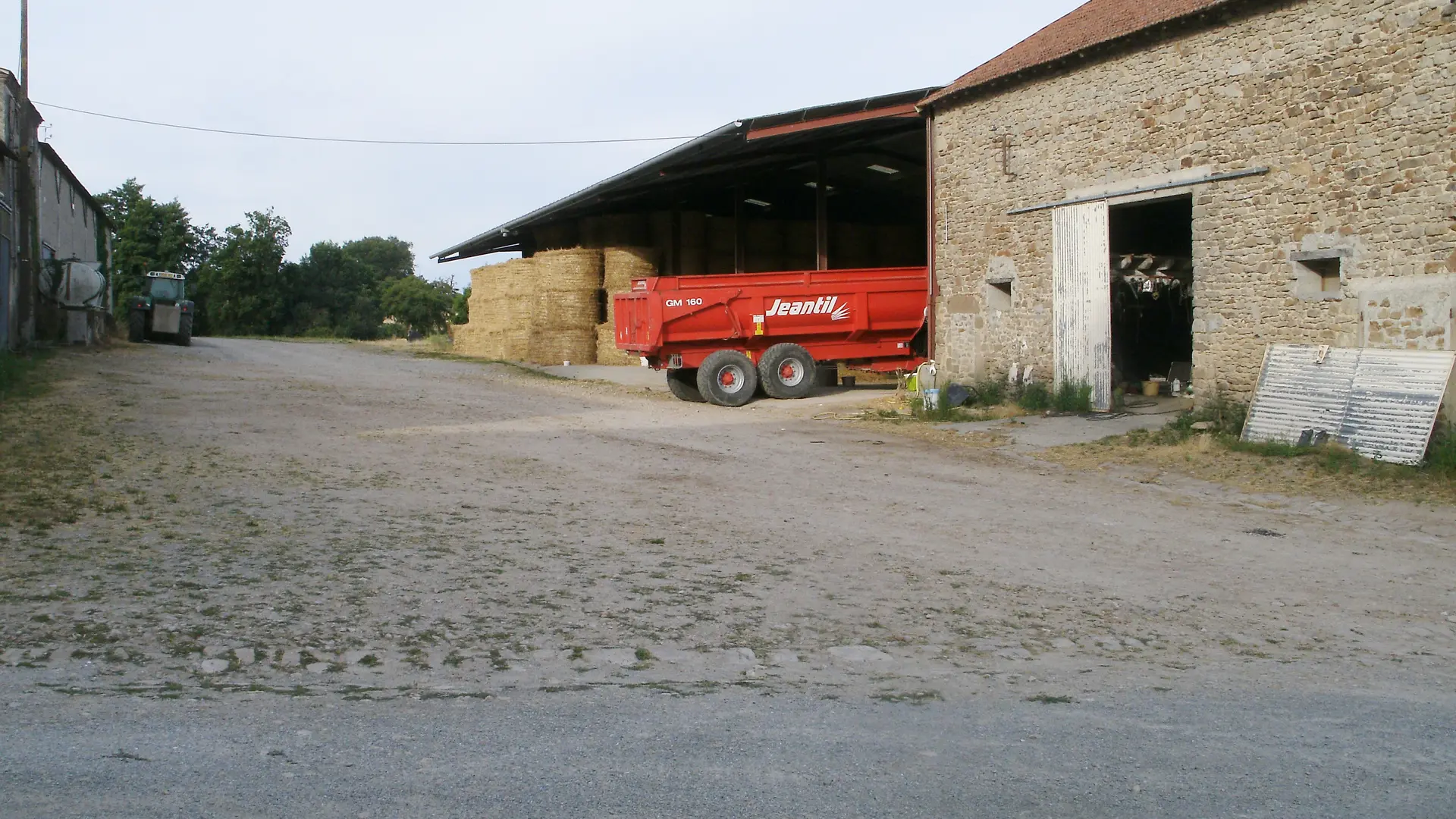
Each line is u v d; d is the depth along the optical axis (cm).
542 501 829
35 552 592
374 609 523
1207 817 311
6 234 1928
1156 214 1717
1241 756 365
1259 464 1054
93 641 453
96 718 366
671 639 501
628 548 683
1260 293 1217
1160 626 559
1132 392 1669
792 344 1800
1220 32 1248
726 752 354
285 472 896
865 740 372
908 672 466
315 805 301
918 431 1382
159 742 347
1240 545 757
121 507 716
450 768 332
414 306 7712
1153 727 396
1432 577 674
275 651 453
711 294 1752
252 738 354
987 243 1616
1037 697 434
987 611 572
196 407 1324
